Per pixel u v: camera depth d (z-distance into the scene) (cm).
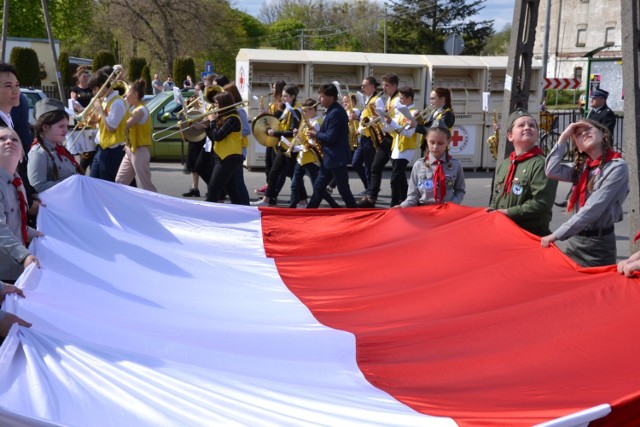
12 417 268
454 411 311
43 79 3544
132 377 319
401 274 578
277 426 295
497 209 617
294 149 1157
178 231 687
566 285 471
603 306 416
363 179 1357
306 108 1144
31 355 327
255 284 572
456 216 647
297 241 684
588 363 359
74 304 440
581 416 287
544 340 394
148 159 1049
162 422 294
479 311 468
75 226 586
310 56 1744
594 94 1405
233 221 696
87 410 298
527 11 856
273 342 436
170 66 5391
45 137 684
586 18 6450
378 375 378
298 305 526
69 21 4319
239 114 1114
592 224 539
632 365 347
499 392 331
